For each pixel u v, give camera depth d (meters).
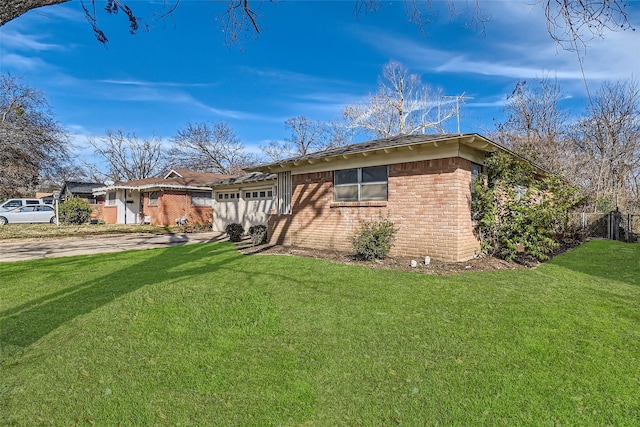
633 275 6.99
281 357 3.59
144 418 2.69
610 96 20.08
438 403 2.79
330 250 10.27
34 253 11.05
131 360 3.56
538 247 8.26
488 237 8.88
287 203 12.20
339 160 10.17
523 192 8.74
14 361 3.57
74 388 3.09
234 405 2.83
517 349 3.62
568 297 5.35
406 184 8.79
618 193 19.31
